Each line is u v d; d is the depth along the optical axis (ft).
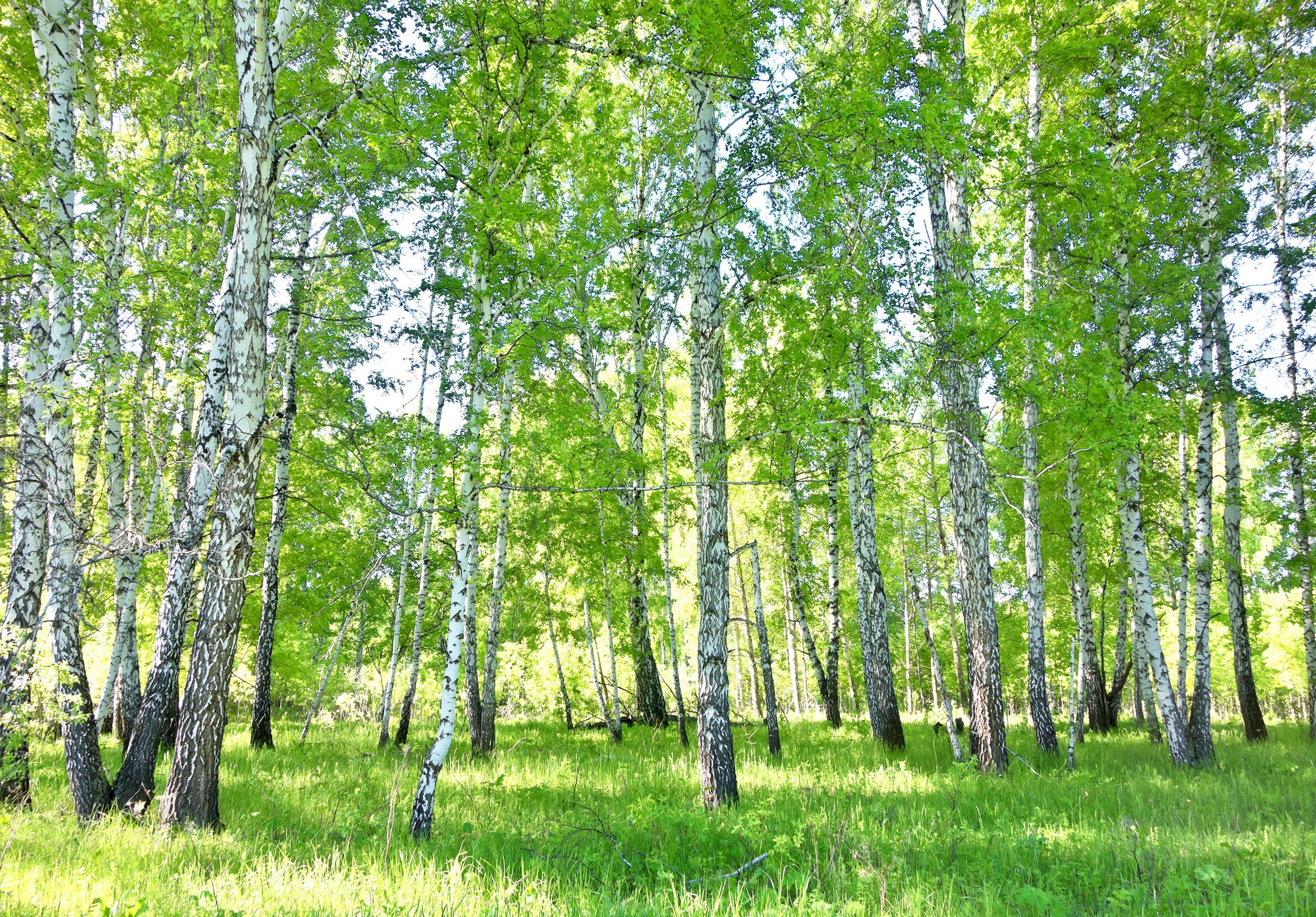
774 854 21.11
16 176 26.96
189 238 30.94
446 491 25.84
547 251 27.84
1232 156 44.21
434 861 19.10
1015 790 30.53
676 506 58.29
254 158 24.85
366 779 33.22
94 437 35.14
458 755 43.11
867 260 31.99
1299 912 15.64
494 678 46.50
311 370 47.80
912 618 109.60
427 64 27.61
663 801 27.02
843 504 69.46
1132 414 32.83
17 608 24.88
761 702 95.35
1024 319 30.07
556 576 58.65
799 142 26.91
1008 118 30.60
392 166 28.40
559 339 43.09
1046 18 40.16
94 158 27.37
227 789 29.27
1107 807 27.50
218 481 24.16
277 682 86.69
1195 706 40.91
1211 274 41.63
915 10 39.24
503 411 40.70
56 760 38.14
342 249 39.14
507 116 28.12
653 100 43.27
